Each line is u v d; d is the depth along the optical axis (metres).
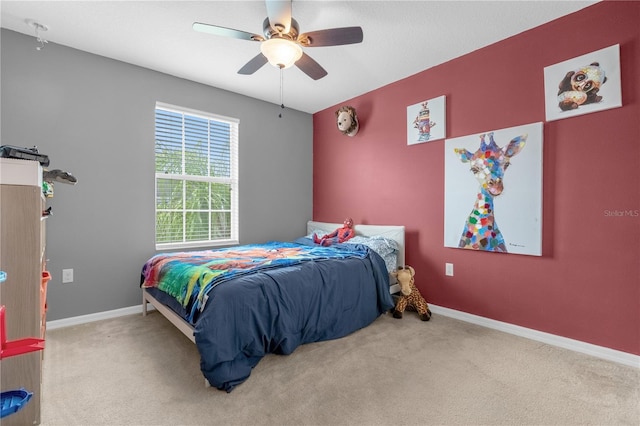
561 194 2.27
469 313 2.79
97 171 2.83
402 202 3.35
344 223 3.81
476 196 2.71
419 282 3.18
